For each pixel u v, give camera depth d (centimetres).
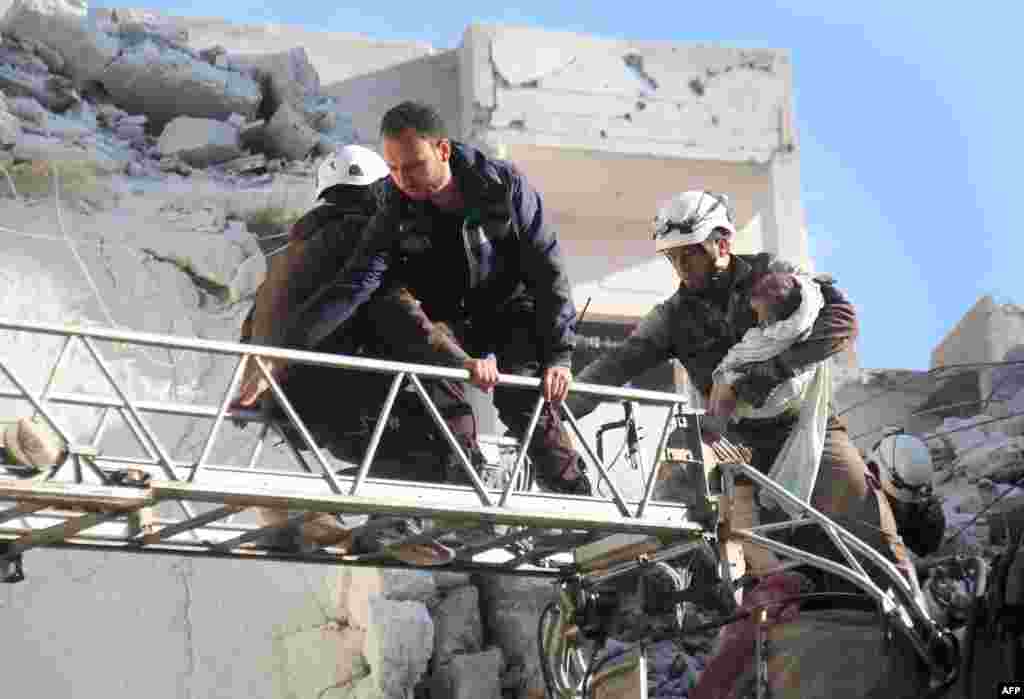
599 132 1844
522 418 1194
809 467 1251
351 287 1155
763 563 1267
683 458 1187
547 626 1306
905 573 1252
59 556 1442
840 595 1220
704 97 1880
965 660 1193
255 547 1208
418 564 1222
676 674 1490
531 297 1196
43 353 1514
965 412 1917
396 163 1141
